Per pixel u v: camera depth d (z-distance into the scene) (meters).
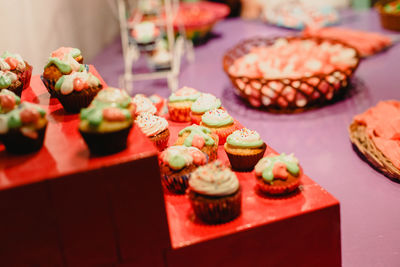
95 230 0.74
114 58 2.69
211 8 3.16
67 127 0.83
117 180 0.72
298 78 1.57
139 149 0.74
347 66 1.74
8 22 1.63
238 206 0.79
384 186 1.19
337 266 0.84
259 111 1.69
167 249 0.77
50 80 0.91
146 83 2.20
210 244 0.77
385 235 1.03
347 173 1.26
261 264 0.80
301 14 3.00
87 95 0.86
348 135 1.45
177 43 2.45
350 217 1.10
